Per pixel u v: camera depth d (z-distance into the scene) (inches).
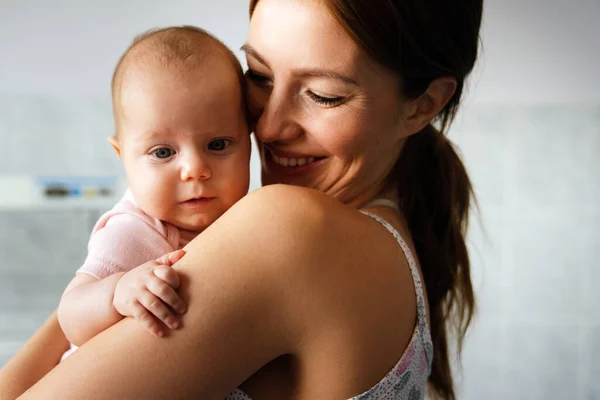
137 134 34.1
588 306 116.9
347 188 35.6
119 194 109.3
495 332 116.7
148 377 25.8
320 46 31.4
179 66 33.8
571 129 115.1
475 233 116.1
